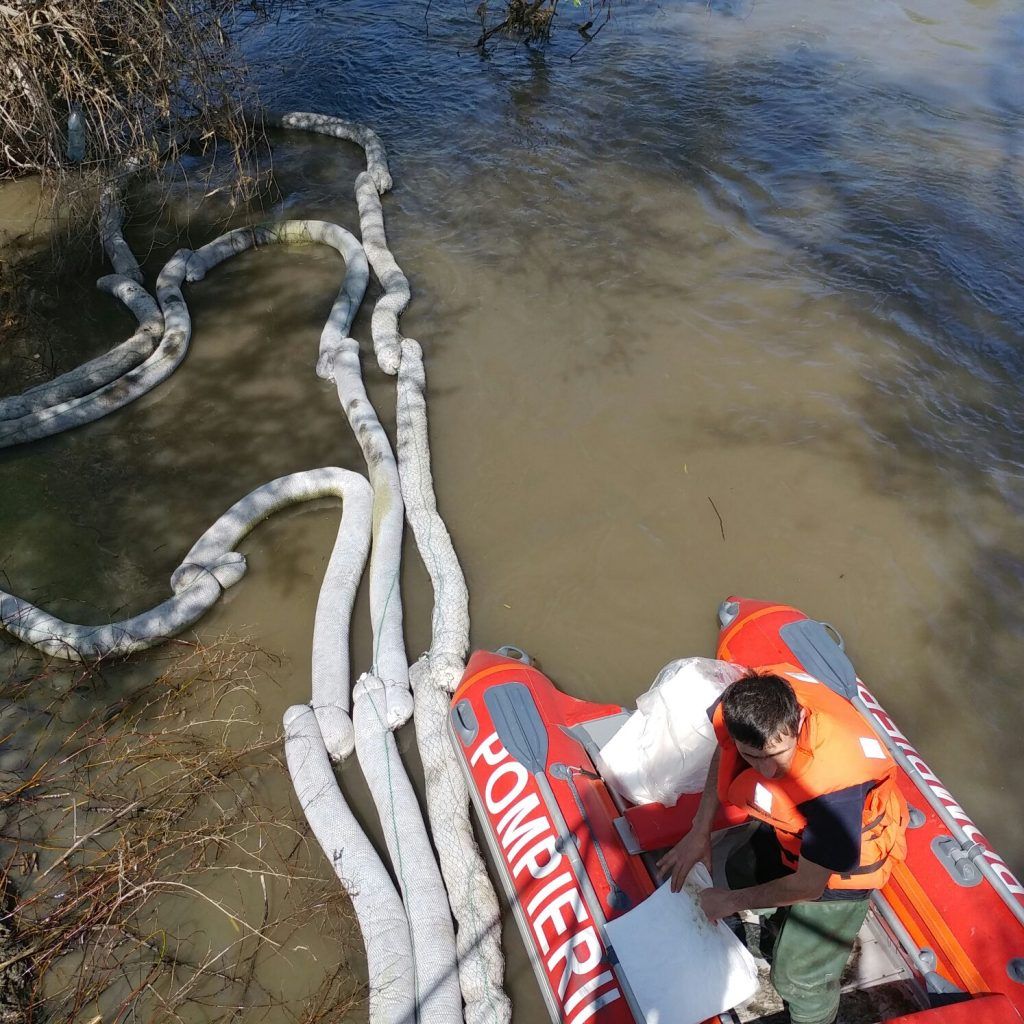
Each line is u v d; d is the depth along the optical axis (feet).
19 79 25.77
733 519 19.54
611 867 12.10
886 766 9.39
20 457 21.66
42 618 17.39
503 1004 12.42
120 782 15.39
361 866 13.76
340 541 18.98
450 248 27.99
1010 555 18.57
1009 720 15.88
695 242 27.71
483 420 22.11
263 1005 12.79
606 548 19.10
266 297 26.48
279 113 35.17
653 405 22.27
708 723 11.95
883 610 17.70
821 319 24.50
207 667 17.08
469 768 14.19
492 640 17.47
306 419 22.47
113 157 29.99
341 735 15.53
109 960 13.23
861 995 11.92
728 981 10.78
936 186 29.43
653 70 37.58
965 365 22.91
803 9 42.70
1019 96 34.42
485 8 40.57
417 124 34.88
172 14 28.96
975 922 11.28
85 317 25.95
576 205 29.60
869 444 20.97
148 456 21.59
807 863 9.12
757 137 32.58
